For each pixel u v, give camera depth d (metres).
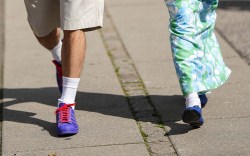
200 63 6.53
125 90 7.93
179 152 6.05
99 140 6.41
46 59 9.50
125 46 9.95
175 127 6.66
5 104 7.64
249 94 7.52
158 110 7.18
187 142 6.27
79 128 6.74
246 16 11.12
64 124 6.52
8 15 12.32
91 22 6.43
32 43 10.40
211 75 6.65
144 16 11.73
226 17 11.12
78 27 6.40
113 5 12.72
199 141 6.27
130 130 6.63
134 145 6.25
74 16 6.36
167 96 7.62
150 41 10.13
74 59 6.59
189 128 6.61
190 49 6.48
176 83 8.06
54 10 6.85
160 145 6.25
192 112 6.26
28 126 6.90
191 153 6.02
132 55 9.45
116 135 6.52
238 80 8.03
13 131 6.77
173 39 6.54
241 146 6.11
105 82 8.27
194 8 6.52
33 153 6.18
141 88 7.96
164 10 12.11
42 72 8.87
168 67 8.74
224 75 6.80
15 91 8.09
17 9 12.79
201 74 6.54
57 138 6.53
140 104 7.40
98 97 7.71
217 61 6.77
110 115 7.11
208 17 6.68
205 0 6.54
